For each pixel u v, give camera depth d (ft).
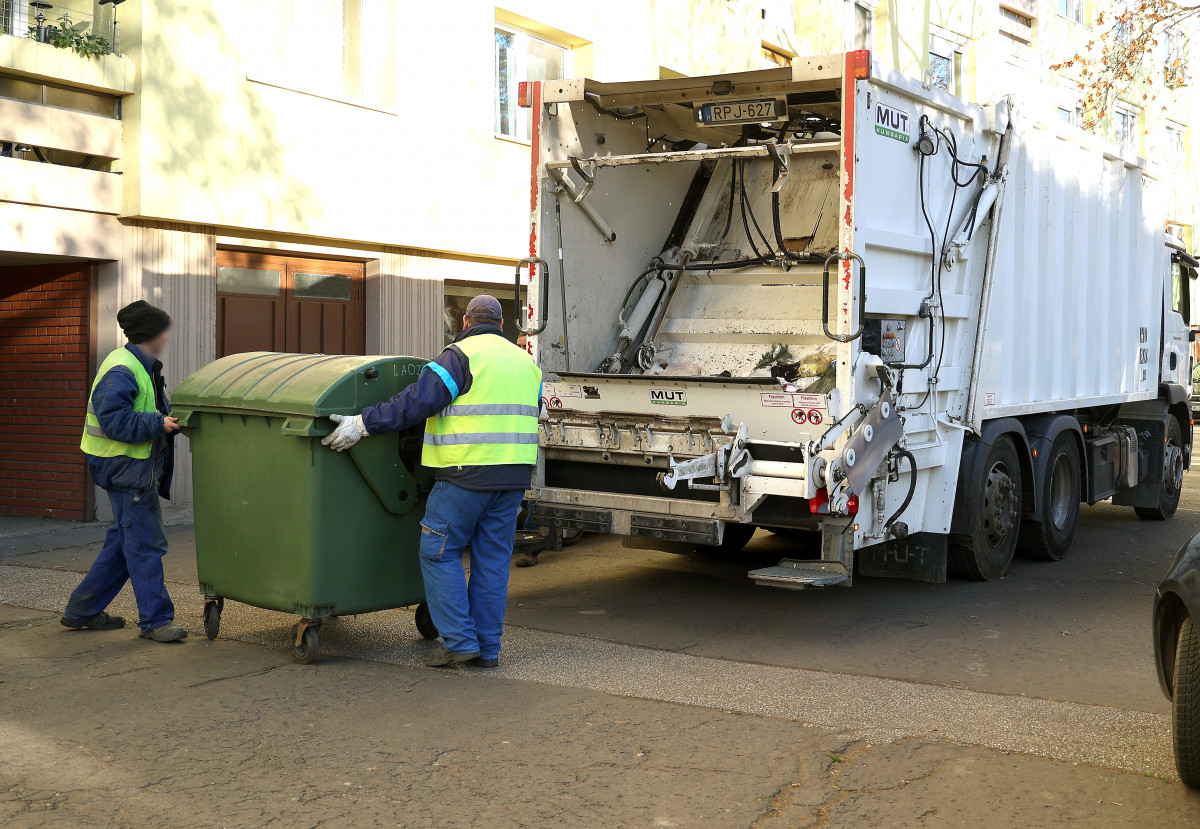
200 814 11.80
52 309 30.63
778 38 55.11
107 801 12.11
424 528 17.29
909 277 21.33
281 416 17.12
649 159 22.34
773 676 17.22
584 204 23.52
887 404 20.10
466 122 37.70
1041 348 26.73
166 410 19.45
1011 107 24.13
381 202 34.86
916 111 21.17
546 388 22.54
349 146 33.86
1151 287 33.65
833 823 11.71
